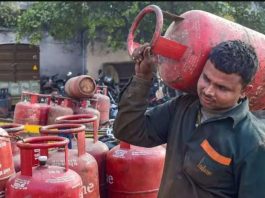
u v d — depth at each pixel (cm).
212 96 147
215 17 171
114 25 1131
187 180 161
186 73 166
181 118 168
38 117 364
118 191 262
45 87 745
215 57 145
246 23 953
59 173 201
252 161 150
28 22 630
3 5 481
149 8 166
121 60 1312
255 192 151
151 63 163
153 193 263
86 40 1195
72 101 412
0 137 212
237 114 154
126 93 166
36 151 223
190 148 159
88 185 228
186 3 1084
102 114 430
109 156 265
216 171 154
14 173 223
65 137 224
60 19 1059
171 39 171
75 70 1172
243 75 145
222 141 153
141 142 174
